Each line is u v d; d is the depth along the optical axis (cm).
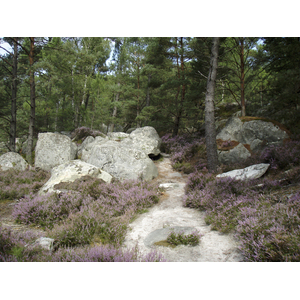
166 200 792
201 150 1309
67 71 2058
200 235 486
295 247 347
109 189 830
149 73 1998
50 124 2436
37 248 414
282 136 1038
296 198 490
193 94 1538
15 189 902
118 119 2322
